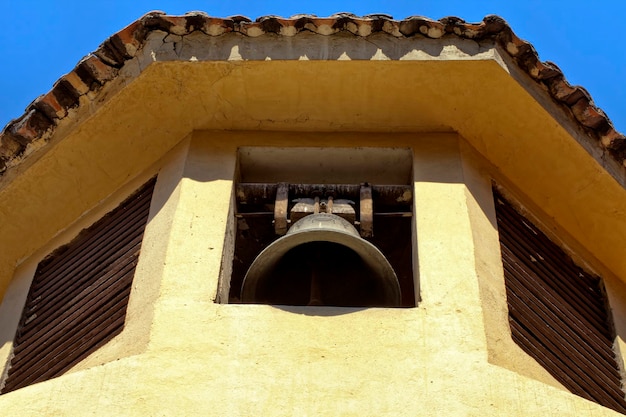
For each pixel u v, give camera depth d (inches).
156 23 354.9
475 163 366.3
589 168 369.4
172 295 307.6
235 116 368.2
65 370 318.0
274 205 350.3
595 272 380.2
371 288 326.6
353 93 361.4
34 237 392.8
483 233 339.0
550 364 322.3
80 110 365.1
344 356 289.1
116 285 337.1
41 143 369.7
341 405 275.3
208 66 354.6
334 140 367.2
